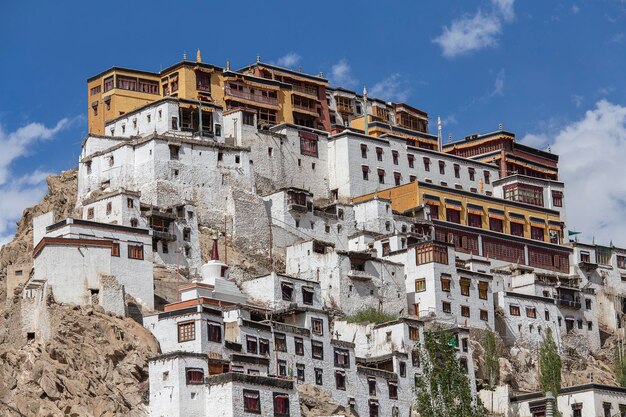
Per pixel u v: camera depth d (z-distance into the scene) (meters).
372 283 176.50
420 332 161.25
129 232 155.88
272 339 146.38
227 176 187.25
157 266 166.75
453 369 144.50
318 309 154.88
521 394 162.25
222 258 176.00
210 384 133.50
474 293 181.25
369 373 153.38
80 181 186.88
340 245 192.25
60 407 135.75
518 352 179.75
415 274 180.00
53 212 172.12
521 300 187.12
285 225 187.12
